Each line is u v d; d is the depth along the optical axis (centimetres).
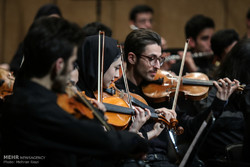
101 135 241
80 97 269
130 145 254
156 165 355
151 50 371
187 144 373
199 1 929
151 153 364
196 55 621
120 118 330
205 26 612
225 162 306
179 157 362
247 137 336
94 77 338
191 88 409
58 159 250
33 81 246
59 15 591
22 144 240
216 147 434
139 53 373
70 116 242
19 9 934
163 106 397
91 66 337
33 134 237
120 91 371
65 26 246
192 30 619
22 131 237
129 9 938
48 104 239
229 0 924
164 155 374
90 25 457
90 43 340
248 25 681
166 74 407
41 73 246
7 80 364
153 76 379
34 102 237
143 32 377
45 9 580
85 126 239
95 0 936
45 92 245
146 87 395
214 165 313
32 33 242
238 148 365
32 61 246
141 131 367
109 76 345
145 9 734
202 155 442
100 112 278
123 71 369
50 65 243
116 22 938
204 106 434
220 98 369
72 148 240
